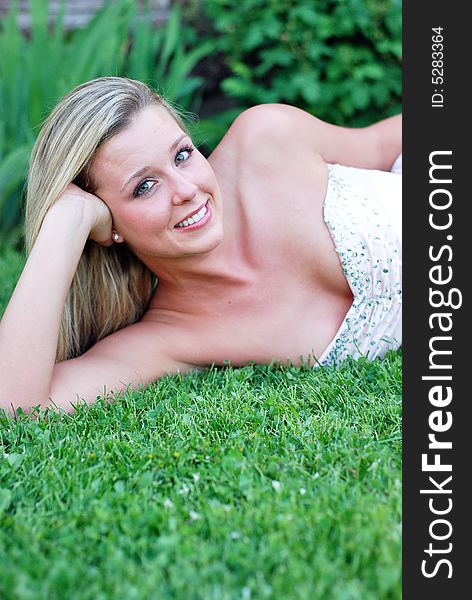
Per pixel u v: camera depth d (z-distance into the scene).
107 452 2.55
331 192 3.17
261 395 2.87
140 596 1.90
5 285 4.11
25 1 6.13
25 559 2.05
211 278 3.09
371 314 3.17
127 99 2.81
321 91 5.36
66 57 5.12
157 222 2.83
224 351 3.14
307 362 3.16
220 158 3.26
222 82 5.54
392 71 5.42
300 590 1.90
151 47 5.42
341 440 2.54
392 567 1.94
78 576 1.98
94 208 2.88
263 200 3.15
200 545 2.06
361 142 3.55
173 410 2.77
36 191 2.92
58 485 2.36
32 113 4.85
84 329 3.21
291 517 2.13
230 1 5.65
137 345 3.08
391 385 2.89
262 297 3.14
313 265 3.13
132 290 3.23
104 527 2.16
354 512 2.15
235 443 2.53
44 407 2.80
